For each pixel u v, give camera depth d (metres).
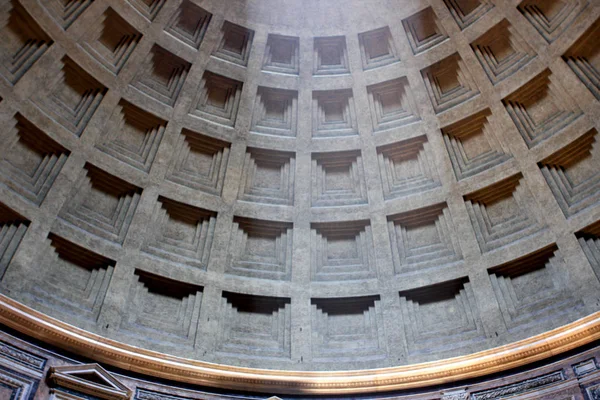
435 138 20.09
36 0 17.00
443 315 18.77
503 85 19.25
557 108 18.81
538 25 18.61
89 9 18.06
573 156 18.45
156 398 16.33
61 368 15.00
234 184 20.06
